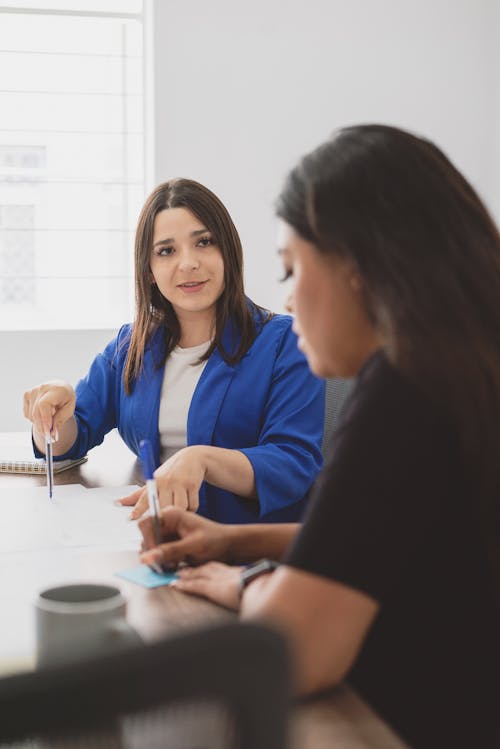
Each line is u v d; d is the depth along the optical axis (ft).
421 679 2.31
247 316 5.59
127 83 10.11
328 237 2.36
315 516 2.19
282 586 2.15
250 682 1.03
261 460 4.76
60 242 10.20
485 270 2.30
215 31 9.64
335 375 2.61
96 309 10.38
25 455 5.79
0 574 3.25
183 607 2.84
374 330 2.39
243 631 1.03
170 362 5.69
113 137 10.17
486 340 2.22
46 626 2.23
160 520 3.43
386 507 2.14
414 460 2.16
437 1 10.28
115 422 6.17
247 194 9.94
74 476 5.39
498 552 2.24
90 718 0.97
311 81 10.02
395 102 10.34
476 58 10.50
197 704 1.03
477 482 2.18
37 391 5.45
